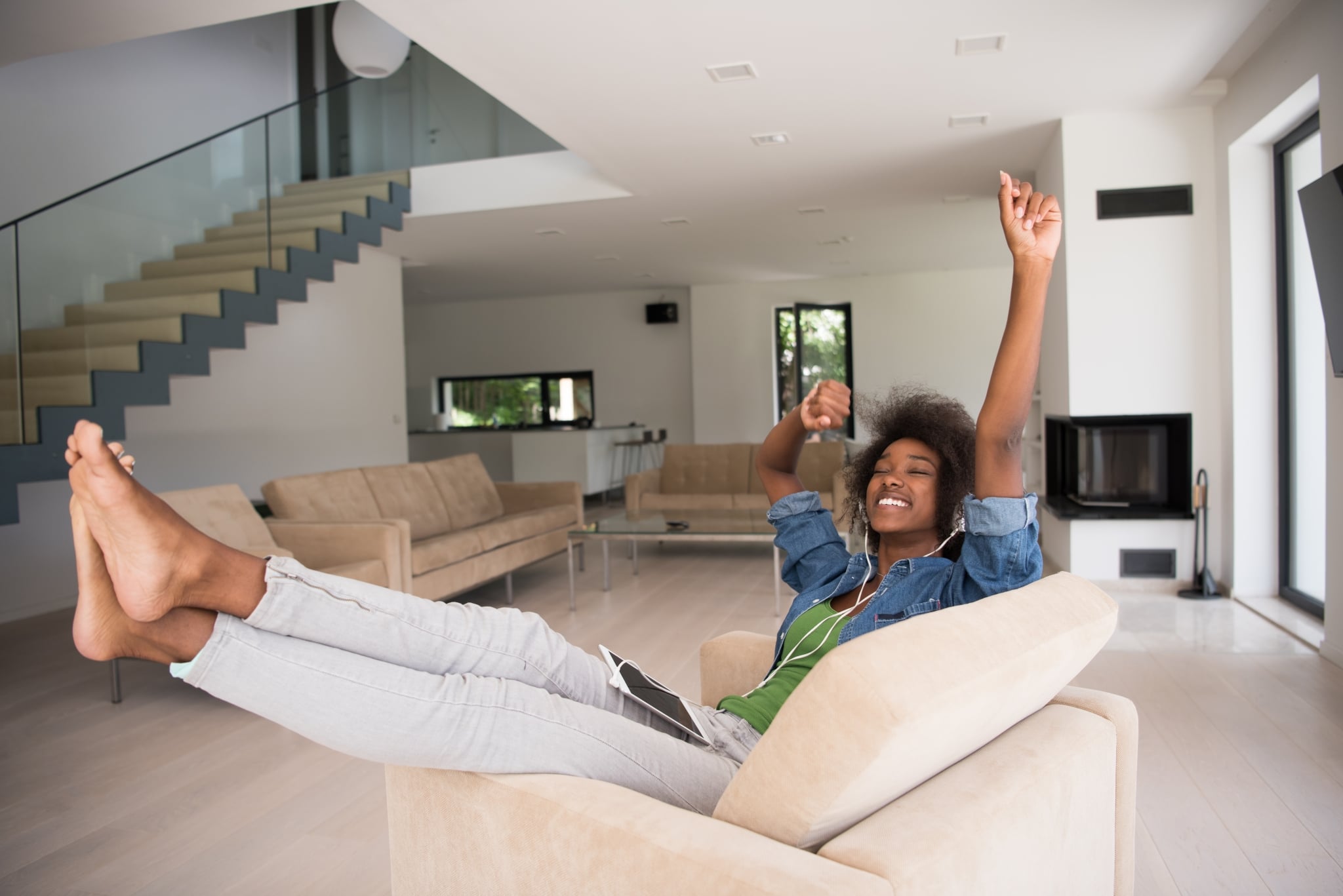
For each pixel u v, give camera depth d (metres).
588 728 1.07
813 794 0.85
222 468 6.36
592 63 3.93
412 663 1.05
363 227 6.18
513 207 6.48
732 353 10.66
